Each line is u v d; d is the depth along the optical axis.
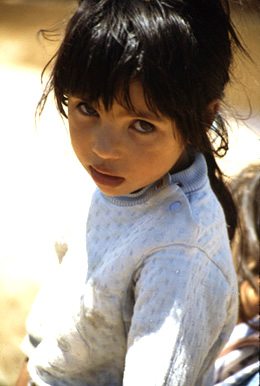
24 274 3.54
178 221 1.27
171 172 1.34
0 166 4.66
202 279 1.27
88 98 1.17
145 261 1.28
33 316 1.60
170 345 1.20
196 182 1.32
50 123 5.23
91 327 1.38
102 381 1.44
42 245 3.79
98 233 1.40
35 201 4.23
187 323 1.23
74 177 4.41
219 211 1.35
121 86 1.12
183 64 1.15
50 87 1.37
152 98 1.12
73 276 1.42
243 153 4.01
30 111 5.76
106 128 1.18
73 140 1.26
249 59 1.86
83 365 1.43
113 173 1.22
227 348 1.83
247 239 2.07
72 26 1.20
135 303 1.27
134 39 1.13
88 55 1.14
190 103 1.17
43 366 1.48
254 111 4.60
